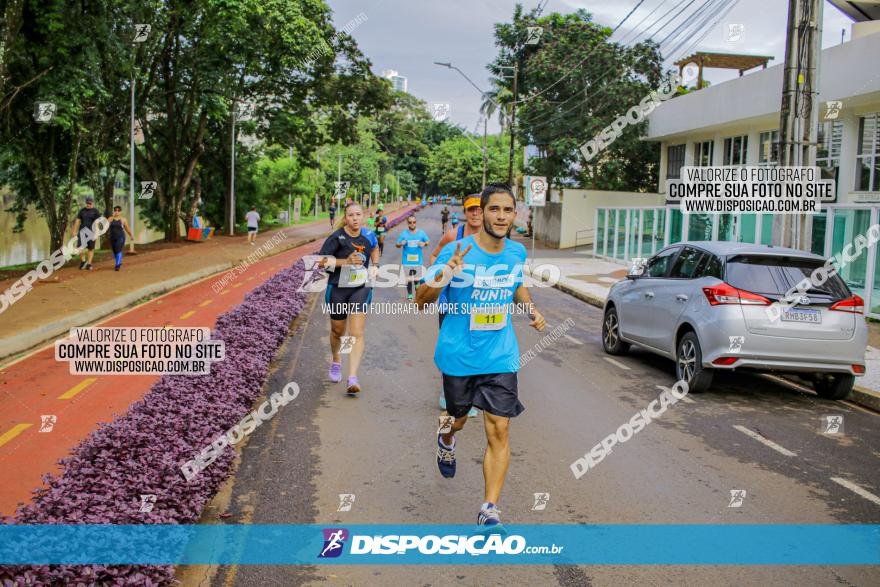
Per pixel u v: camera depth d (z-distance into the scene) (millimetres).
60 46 18328
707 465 6344
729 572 4383
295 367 9961
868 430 7652
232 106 35375
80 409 7625
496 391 4703
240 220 44906
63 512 3998
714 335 8570
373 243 8570
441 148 89812
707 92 27875
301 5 29828
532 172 39719
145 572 3775
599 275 24875
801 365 8500
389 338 12406
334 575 4273
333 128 38844
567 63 35438
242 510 5176
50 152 22531
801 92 11289
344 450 6508
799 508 5418
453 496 5480
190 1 25734
